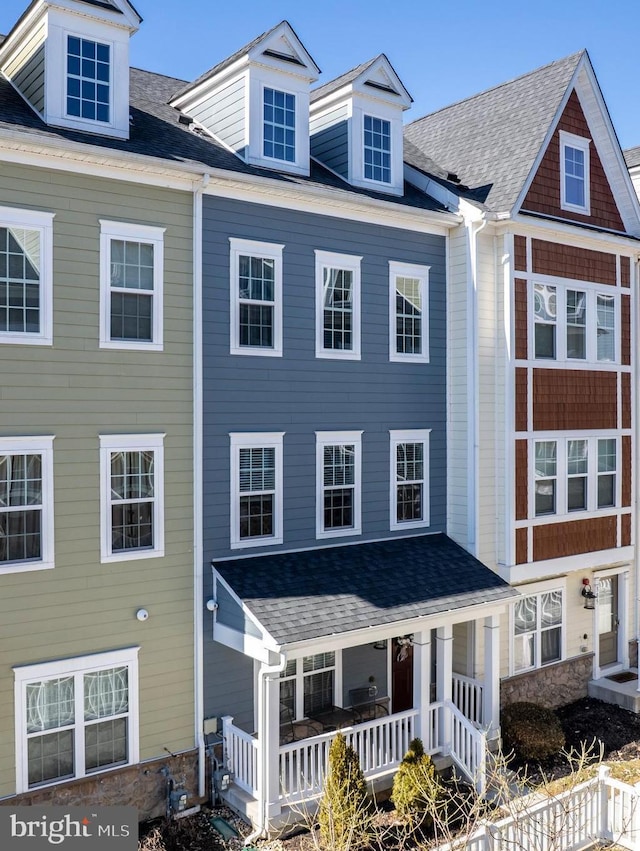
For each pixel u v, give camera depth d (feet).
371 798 40.96
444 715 44.86
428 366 52.75
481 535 51.83
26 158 36.65
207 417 42.70
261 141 46.29
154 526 40.68
